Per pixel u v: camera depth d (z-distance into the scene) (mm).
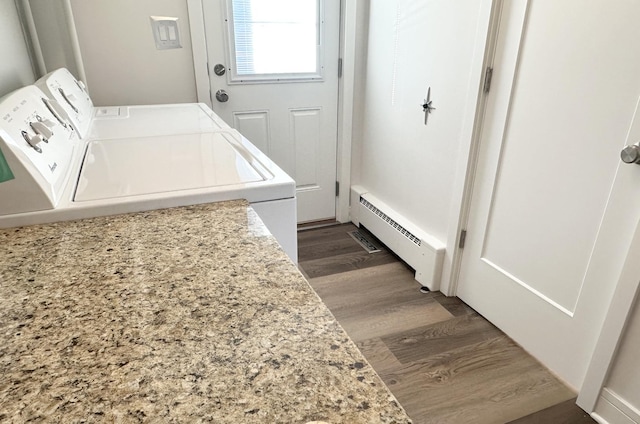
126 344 478
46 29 1868
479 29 1644
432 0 1919
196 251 700
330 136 2742
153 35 2092
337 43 2535
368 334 1803
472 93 1723
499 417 1401
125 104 2164
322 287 2154
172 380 426
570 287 1453
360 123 2732
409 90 2178
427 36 1989
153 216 844
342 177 2820
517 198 1625
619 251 1254
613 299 1265
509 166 1640
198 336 490
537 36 1444
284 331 498
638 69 1146
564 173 1413
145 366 445
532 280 1611
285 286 596
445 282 2070
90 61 2029
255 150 1238
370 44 2490
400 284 2189
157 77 2186
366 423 375
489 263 1817
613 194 1247
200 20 2166
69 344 479
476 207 1846
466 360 1652
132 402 401
